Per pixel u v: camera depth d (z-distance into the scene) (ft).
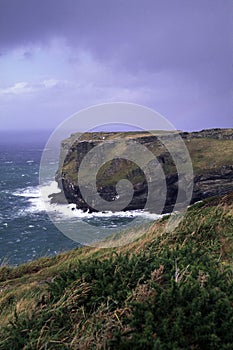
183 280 13.82
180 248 19.56
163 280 14.49
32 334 12.81
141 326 11.53
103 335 11.64
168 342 10.46
